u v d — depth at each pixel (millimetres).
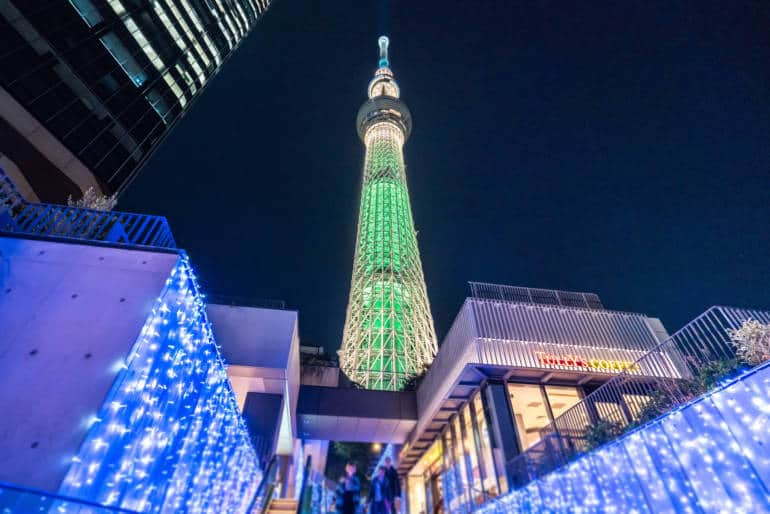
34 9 20766
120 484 6426
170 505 8438
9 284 6879
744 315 10109
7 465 5055
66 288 6973
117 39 26391
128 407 6395
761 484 7098
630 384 13297
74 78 22859
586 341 19172
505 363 17844
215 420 11039
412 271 79375
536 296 21797
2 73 18797
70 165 22016
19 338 6250
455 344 20594
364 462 41094
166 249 7887
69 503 5031
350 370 60812
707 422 8352
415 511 26438
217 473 11461
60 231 8555
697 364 10531
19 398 5641
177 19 32938
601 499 10703
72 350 6219
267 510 11367
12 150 18766
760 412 7305
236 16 42656
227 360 17078
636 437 10055
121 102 26359
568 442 13109
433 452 24406
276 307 20109
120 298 6977
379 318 70500
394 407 25016
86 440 5418
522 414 18484
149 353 6934
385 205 93188
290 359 18438
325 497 16266
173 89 32062
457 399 20266
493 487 16500
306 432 26062
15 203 8453
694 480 8422
